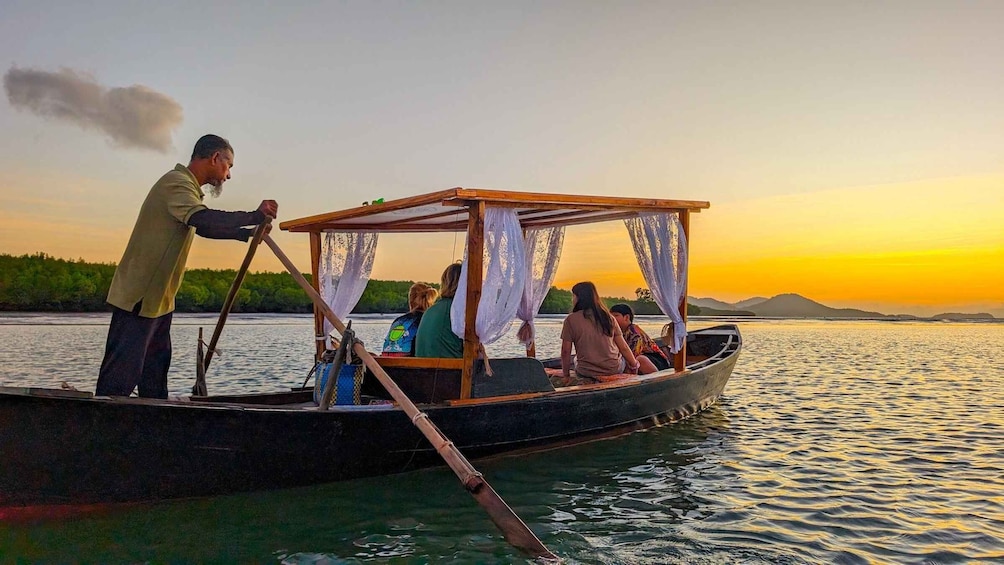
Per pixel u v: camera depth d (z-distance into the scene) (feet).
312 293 17.81
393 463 18.39
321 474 17.20
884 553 14.42
